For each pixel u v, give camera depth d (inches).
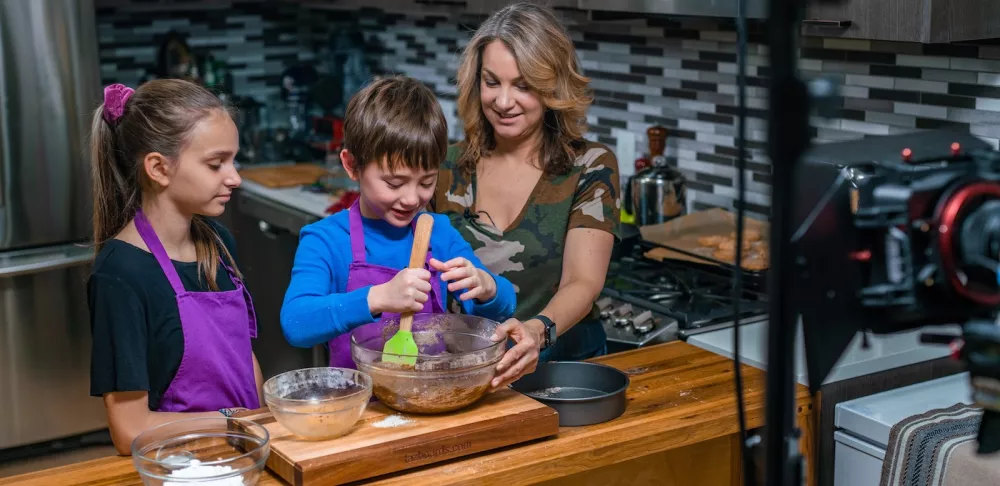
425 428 54.7
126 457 58.8
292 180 154.7
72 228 122.0
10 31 114.6
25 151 117.4
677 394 65.3
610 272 112.0
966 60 83.3
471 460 55.0
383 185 59.7
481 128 79.4
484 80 74.6
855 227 28.0
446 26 155.2
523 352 59.4
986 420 30.0
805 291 27.8
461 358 55.2
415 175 59.6
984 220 27.3
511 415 56.6
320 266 64.1
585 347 81.8
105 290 61.0
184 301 64.4
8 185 117.0
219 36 183.2
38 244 120.1
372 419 56.6
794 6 25.4
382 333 60.9
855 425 71.1
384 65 175.0
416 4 133.2
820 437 72.5
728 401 63.9
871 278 28.2
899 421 67.9
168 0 172.9
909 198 27.7
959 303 28.0
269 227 149.7
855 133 95.0
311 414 51.9
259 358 157.3
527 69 71.9
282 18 188.7
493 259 77.9
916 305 28.2
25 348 118.5
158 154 62.4
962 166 28.3
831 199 28.1
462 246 69.2
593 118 134.4
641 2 93.1
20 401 119.6
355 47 177.6
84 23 120.3
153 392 63.8
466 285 59.0
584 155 78.3
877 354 76.8
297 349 149.1
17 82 115.8
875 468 69.7
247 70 187.3
